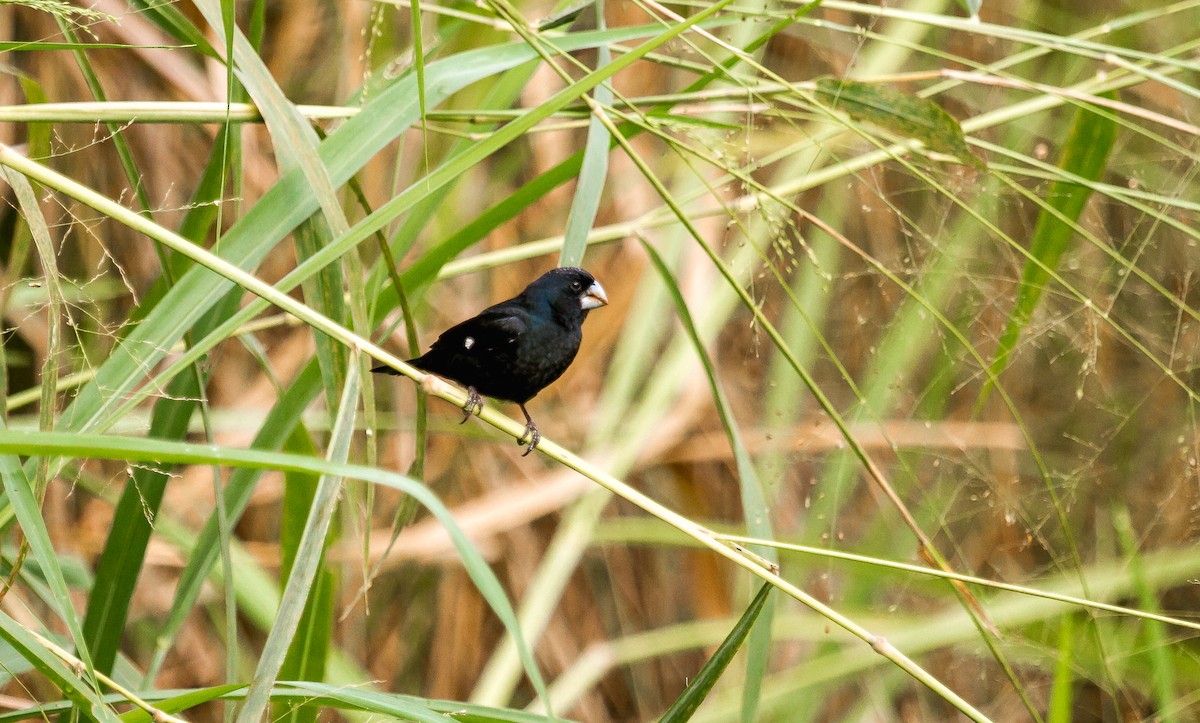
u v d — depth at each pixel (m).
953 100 13.07
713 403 12.40
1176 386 12.16
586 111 7.11
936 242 7.83
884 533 11.29
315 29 11.80
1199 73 12.04
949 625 10.28
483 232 7.15
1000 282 8.58
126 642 11.56
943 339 7.63
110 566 6.32
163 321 5.65
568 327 8.55
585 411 12.69
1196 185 10.22
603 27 7.25
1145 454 12.33
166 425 6.77
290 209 5.96
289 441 7.47
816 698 10.62
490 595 3.83
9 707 6.18
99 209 4.79
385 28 9.66
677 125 7.21
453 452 12.63
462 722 5.48
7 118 5.61
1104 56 6.81
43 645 4.53
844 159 9.52
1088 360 6.81
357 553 11.66
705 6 9.41
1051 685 11.62
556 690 10.98
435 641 12.36
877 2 11.32
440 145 10.87
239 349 11.98
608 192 12.73
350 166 6.13
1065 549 12.02
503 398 8.55
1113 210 11.83
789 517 12.23
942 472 11.28
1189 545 11.57
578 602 12.91
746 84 7.04
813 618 11.10
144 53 9.76
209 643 11.86
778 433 10.90
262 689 4.36
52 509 10.24
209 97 9.75
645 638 11.59
